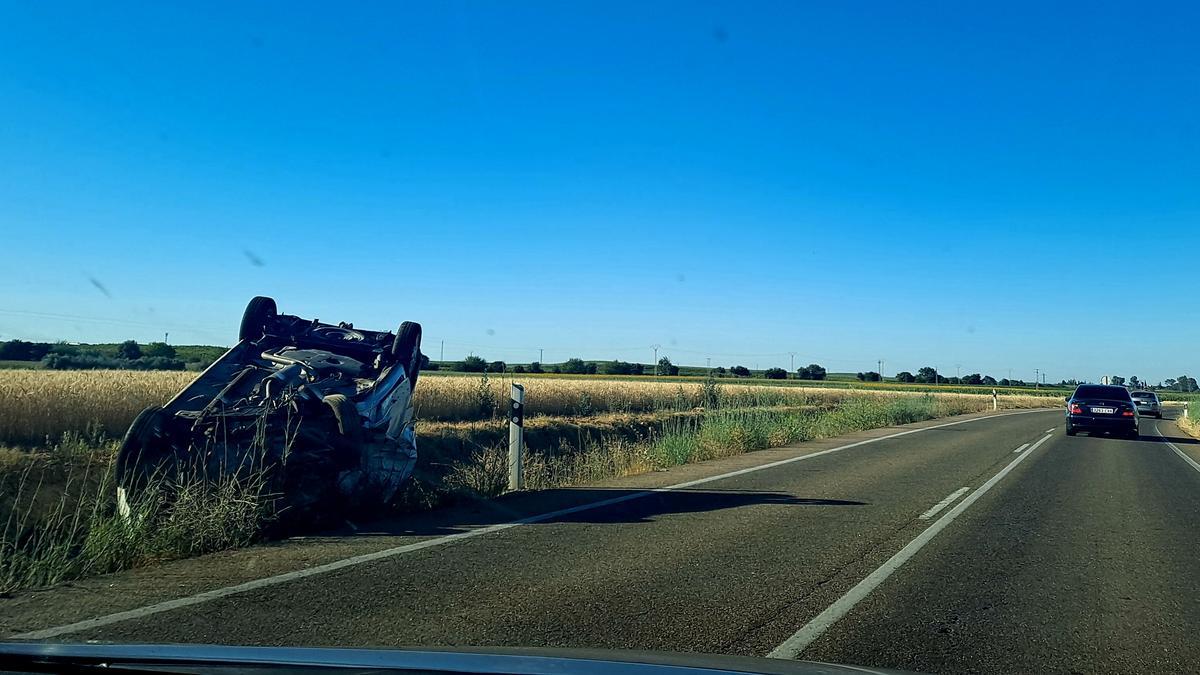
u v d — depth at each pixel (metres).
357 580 6.60
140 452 8.67
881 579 6.91
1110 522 9.96
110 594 6.12
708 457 16.75
